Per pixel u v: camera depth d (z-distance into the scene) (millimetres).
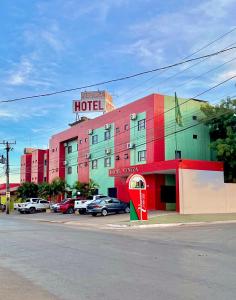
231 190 38312
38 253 13117
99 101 59062
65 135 60438
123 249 14078
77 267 10523
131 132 44719
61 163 61344
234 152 38344
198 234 20266
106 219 33156
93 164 52625
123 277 9211
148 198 40250
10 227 25188
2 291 8031
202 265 10797
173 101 42312
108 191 48969
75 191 55500
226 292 7750
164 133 41250
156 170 37062
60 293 7809
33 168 76875
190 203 35375
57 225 28328
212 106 41625
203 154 43219
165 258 12016
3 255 12766
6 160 59250
